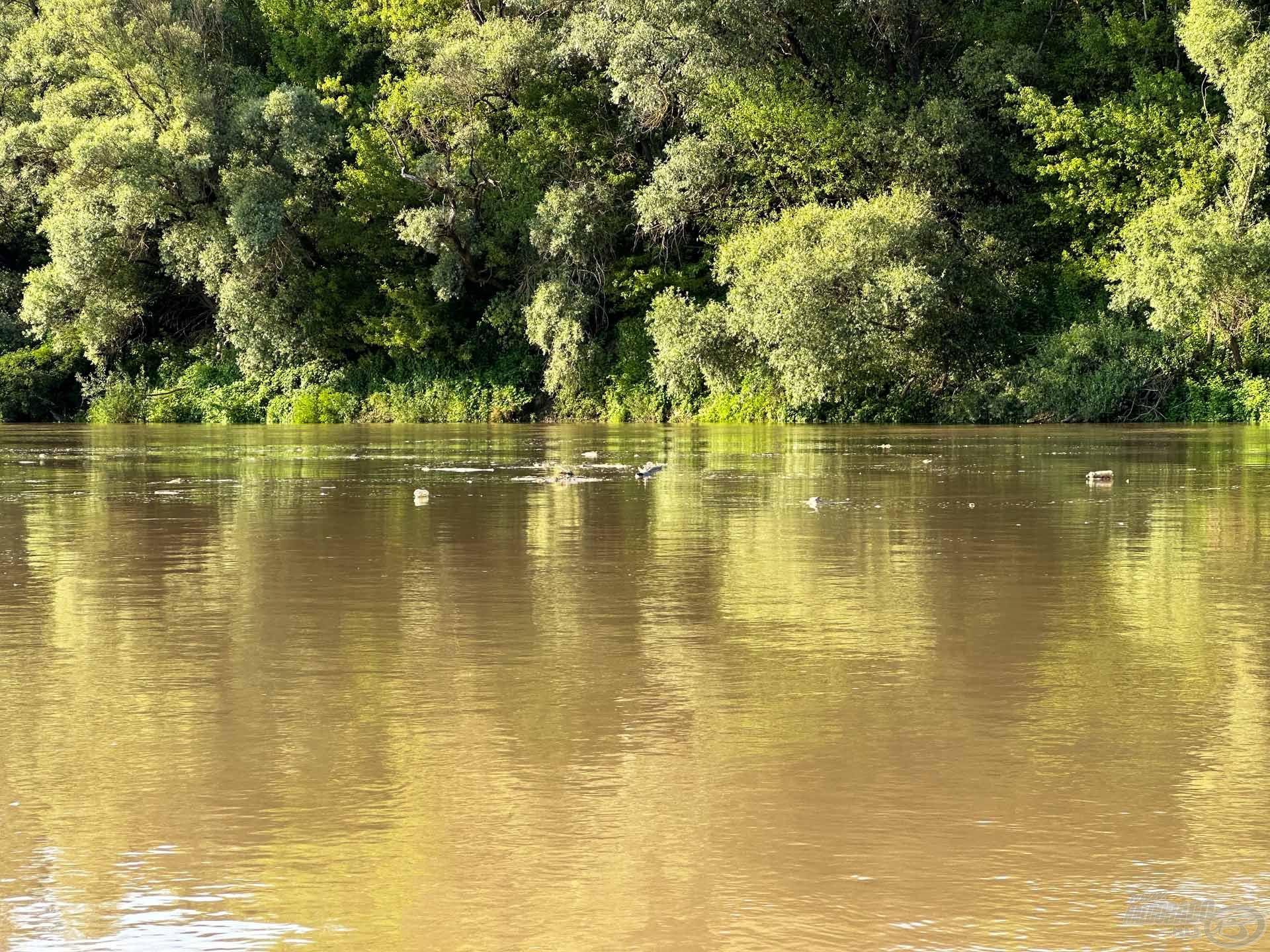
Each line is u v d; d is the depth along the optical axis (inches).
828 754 205.0
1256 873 156.9
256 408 2463.1
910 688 249.0
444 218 2178.9
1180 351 1809.8
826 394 1872.5
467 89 2170.3
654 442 1373.0
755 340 1910.7
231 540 499.5
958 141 1889.8
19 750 209.5
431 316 2347.4
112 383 2573.8
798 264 1760.6
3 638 302.0
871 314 1760.6
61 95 2340.1
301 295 2386.8
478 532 524.7
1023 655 278.7
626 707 235.5
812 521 561.6
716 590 369.1
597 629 311.1
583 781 192.2
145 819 177.5
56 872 159.5
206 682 255.8
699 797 184.7
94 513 614.9
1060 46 2014.0
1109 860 161.0
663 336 1971.0
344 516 593.9
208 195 2335.1
